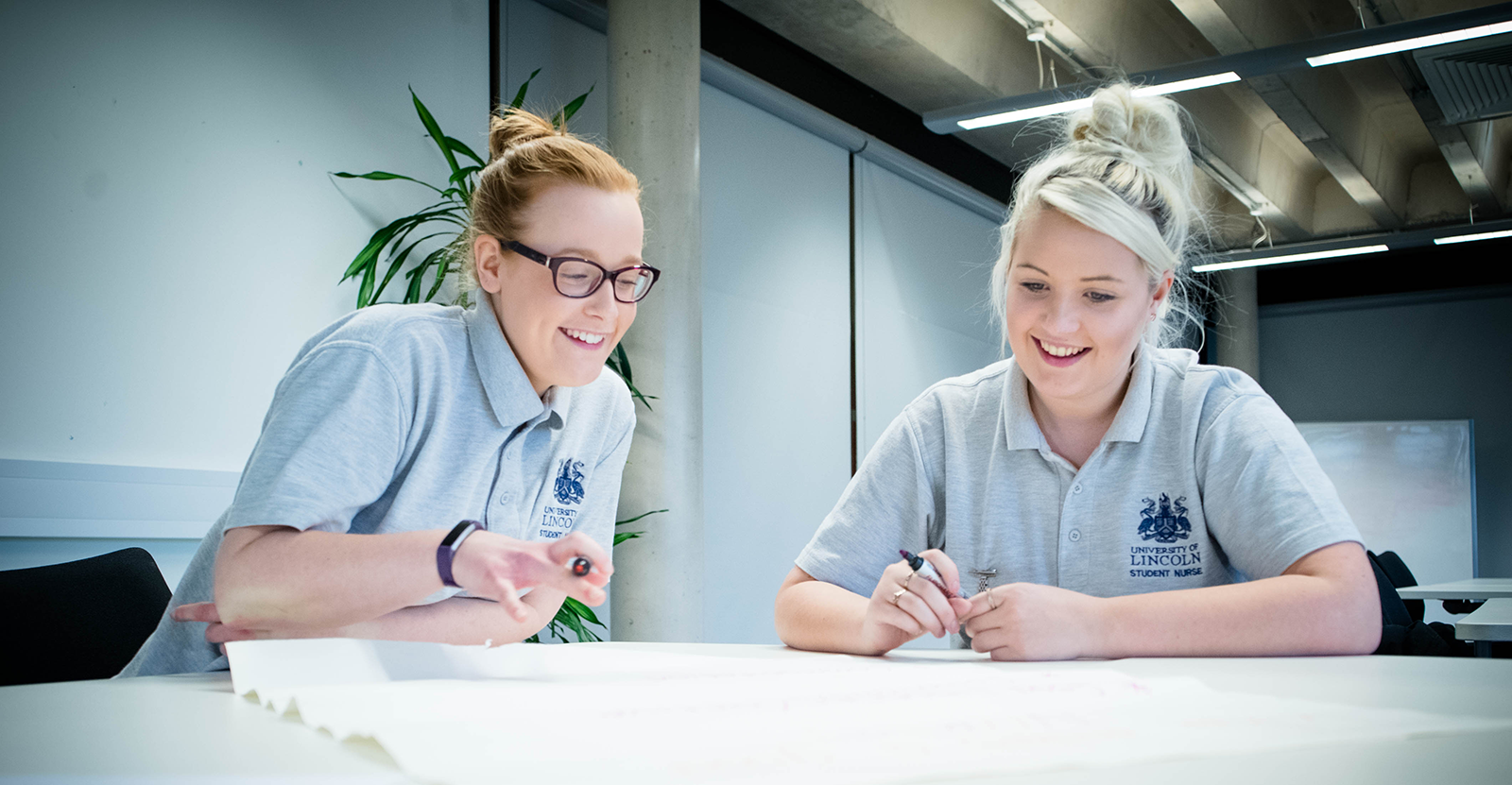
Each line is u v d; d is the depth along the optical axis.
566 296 1.12
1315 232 8.06
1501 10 3.85
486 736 0.49
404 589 0.85
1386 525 8.68
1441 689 0.74
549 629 2.87
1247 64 4.33
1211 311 9.26
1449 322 8.84
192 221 2.55
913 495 1.46
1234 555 1.28
